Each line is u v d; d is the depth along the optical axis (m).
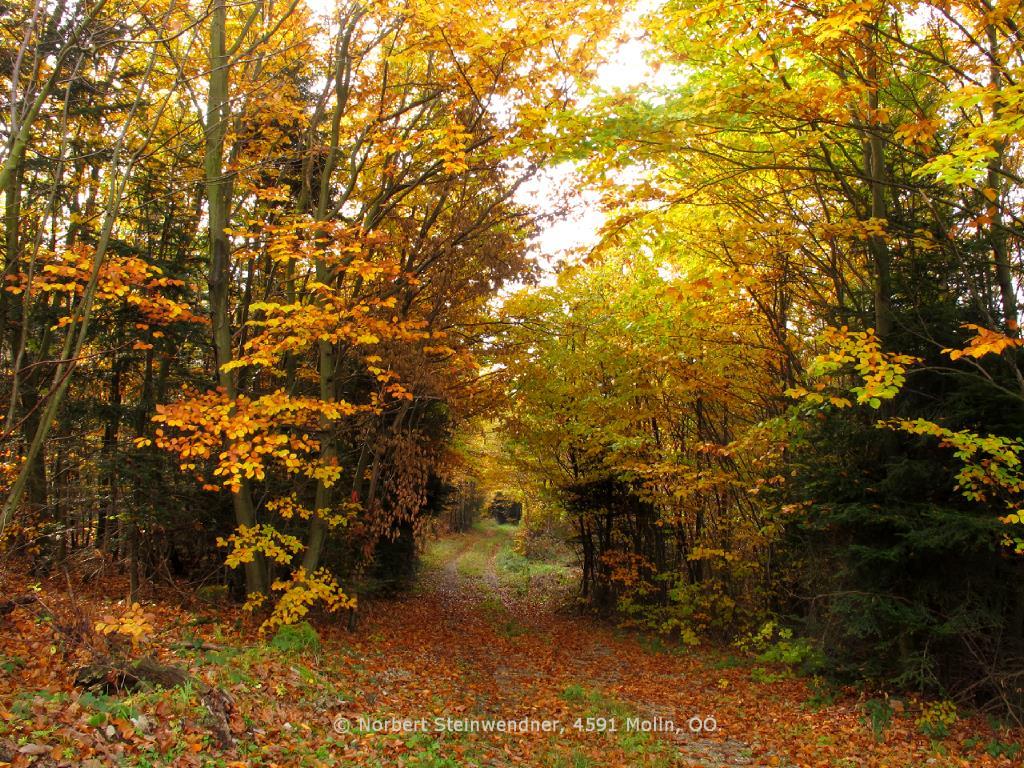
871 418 9.22
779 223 9.55
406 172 11.55
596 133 6.85
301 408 9.06
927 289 8.98
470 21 8.47
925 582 8.33
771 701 9.51
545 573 29.47
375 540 12.10
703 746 7.57
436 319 11.94
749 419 14.36
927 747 7.18
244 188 12.45
